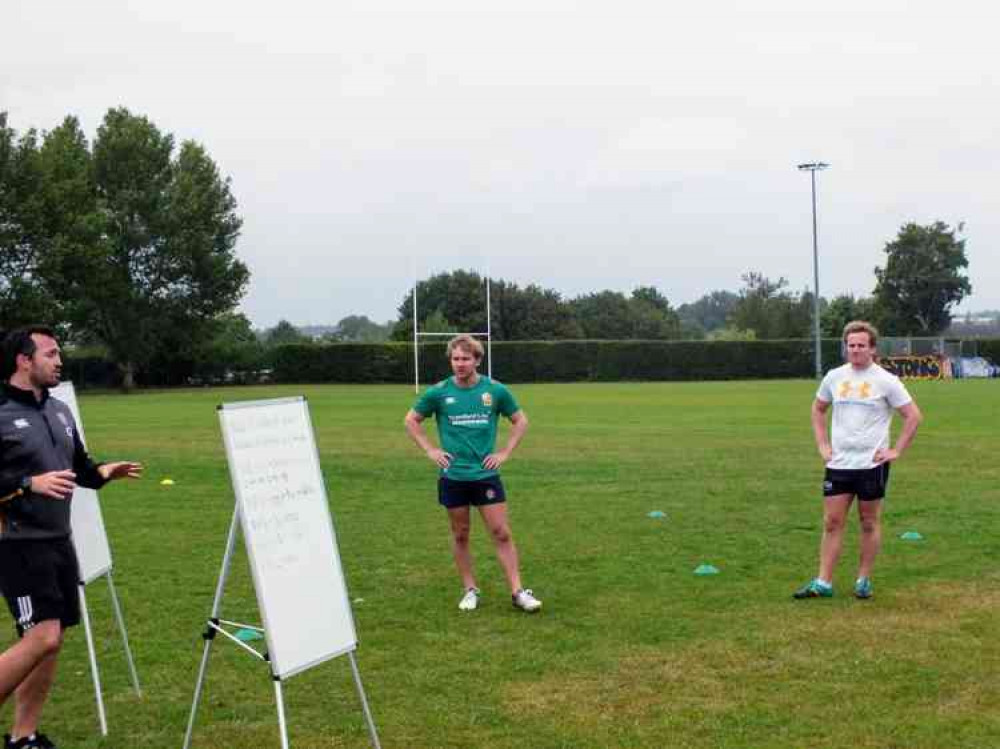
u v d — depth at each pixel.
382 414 32.06
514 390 50.59
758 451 19.73
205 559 10.40
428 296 88.81
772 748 5.38
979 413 29.64
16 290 51.78
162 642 7.56
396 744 5.57
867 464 8.20
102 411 35.34
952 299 92.06
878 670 6.59
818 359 63.16
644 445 20.97
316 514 5.27
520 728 5.74
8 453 5.26
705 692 6.25
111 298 57.25
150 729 5.92
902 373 66.94
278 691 4.82
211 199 61.84
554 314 90.25
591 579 9.26
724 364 67.94
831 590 8.52
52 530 5.28
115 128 60.56
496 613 8.17
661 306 126.81
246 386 63.66
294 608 4.99
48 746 5.54
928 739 5.46
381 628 7.78
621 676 6.58
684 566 9.75
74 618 5.48
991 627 7.54
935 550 10.35
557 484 15.31
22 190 52.50
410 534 11.59
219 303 62.53
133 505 13.86
